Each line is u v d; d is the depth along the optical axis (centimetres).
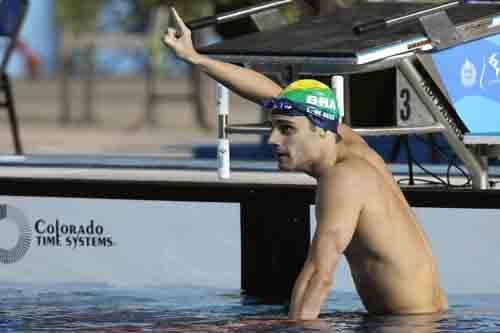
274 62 2398
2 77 3547
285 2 2594
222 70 2222
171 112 7488
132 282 2677
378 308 2075
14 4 3553
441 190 2459
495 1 2631
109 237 2686
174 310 2316
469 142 2423
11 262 2756
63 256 2720
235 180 2733
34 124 6788
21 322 2195
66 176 2872
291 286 2552
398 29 2469
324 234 1902
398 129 2484
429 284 2066
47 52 9625
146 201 2656
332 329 1962
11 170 3059
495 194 2430
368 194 1952
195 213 2625
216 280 2616
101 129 6425
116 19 8012
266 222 2567
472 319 2088
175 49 2220
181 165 3247
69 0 8119
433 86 2470
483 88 2511
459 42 2388
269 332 1947
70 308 2350
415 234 2042
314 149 1936
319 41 2447
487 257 2441
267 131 2702
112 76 9700
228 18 2527
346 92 2803
